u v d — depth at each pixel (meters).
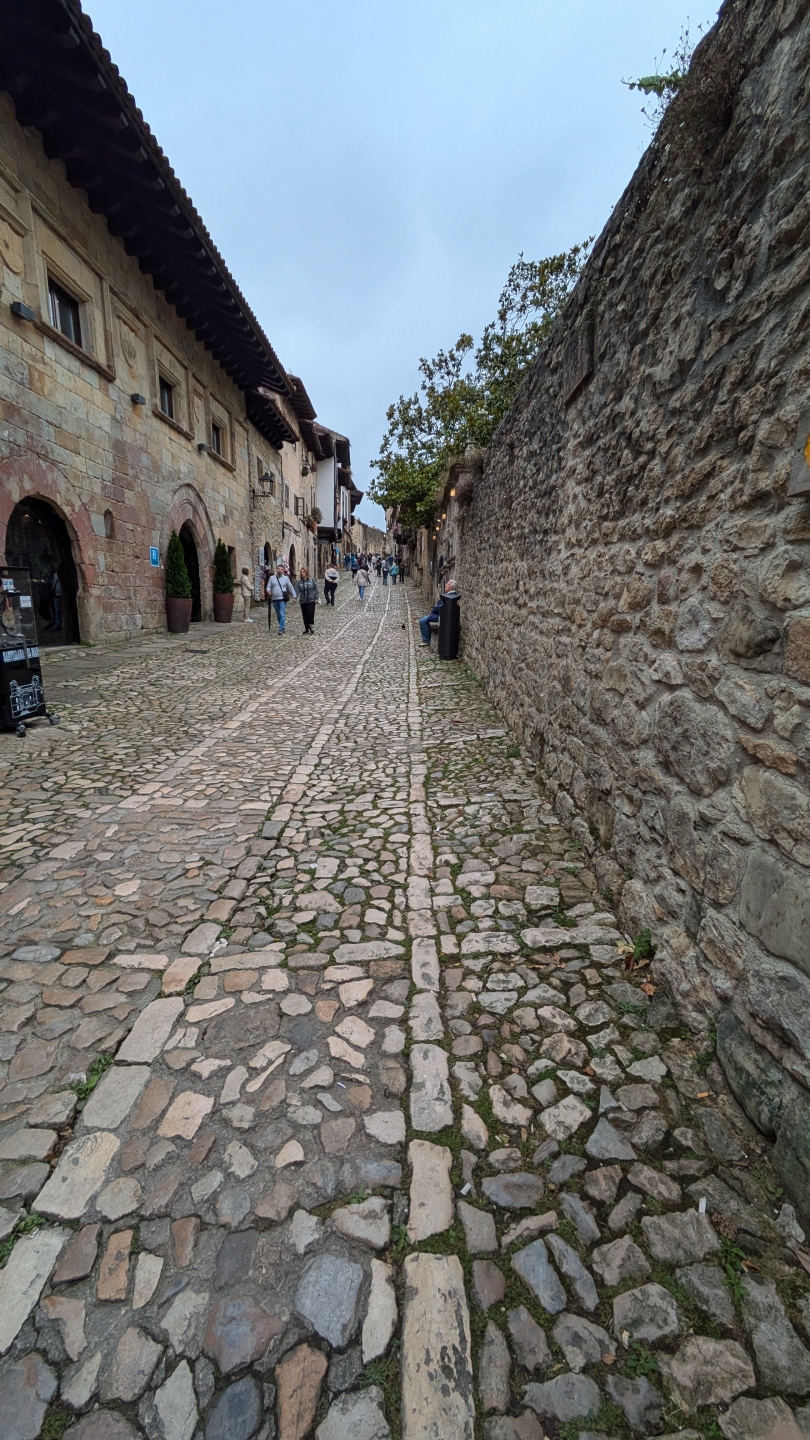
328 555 37.41
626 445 2.71
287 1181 1.60
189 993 2.30
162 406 12.45
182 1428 1.14
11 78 6.88
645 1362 1.22
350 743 5.61
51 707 6.38
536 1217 1.50
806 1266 1.38
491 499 6.91
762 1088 1.64
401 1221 1.50
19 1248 1.45
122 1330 1.29
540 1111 1.78
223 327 13.33
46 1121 1.77
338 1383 1.20
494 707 6.65
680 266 2.15
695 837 2.04
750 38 1.69
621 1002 2.20
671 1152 1.64
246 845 3.54
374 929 2.71
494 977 2.37
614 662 2.85
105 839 3.58
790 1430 1.12
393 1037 2.08
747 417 1.72
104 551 10.12
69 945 2.59
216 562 14.79
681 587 2.16
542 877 3.09
